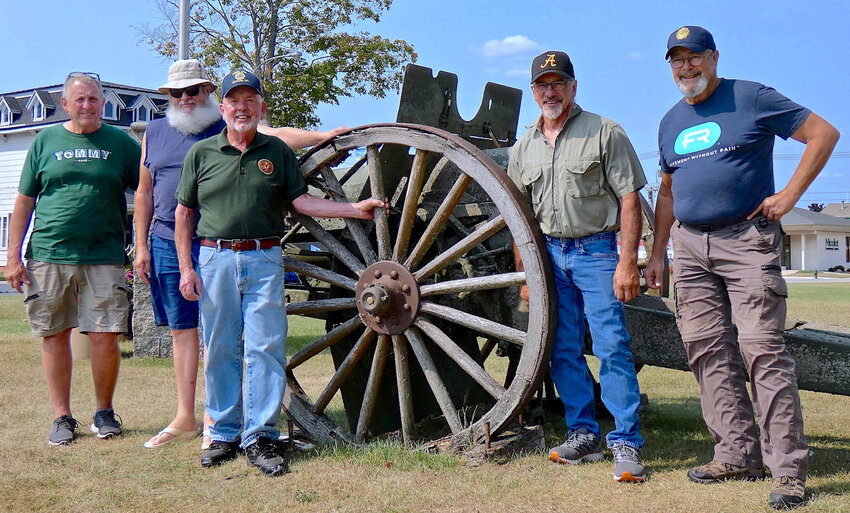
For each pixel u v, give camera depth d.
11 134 31.27
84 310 4.62
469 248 3.95
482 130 5.30
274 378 3.97
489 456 3.79
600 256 3.71
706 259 3.49
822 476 3.55
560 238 3.80
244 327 4.04
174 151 4.42
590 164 3.63
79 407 5.48
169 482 3.70
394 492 3.42
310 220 4.45
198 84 4.44
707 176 3.44
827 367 3.82
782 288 3.32
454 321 3.96
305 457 4.10
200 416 5.14
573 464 3.77
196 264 4.38
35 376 6.75
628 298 3.59
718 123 3.44
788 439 3.23
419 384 4.81
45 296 4.53
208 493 3.50
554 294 3.74
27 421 5.00
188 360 4.51
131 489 3.58
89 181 4.59
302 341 9.65
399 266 4.07
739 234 3.41
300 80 17.34
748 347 3.34
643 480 3.50
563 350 3.88
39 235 4.56
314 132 4.55
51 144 4.61
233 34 17.75
